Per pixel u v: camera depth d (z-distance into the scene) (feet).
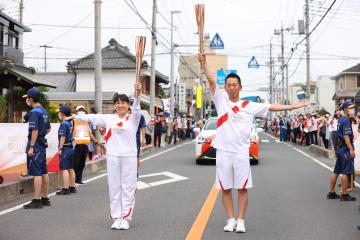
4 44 85.87
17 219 23.49
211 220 23.26
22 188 32.07
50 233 20.53
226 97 20.86
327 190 33.35
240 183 20.39
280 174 42.29
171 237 19.79
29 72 60.80
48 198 27.58
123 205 21.56
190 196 30.19
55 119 71.77
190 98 229.25
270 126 171.94
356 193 32.24
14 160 34.55
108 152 21.71
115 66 131.85
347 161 28.81
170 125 96.32
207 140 49.24
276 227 21.80
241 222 20.72
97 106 55.36
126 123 21.63
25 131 34.86
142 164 50.70
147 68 133.69
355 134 34.12
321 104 217.97
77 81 134.41
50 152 36.47
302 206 27.17
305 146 85.92
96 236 19.99
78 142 35.47
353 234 20.51
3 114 57.16
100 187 34.71
